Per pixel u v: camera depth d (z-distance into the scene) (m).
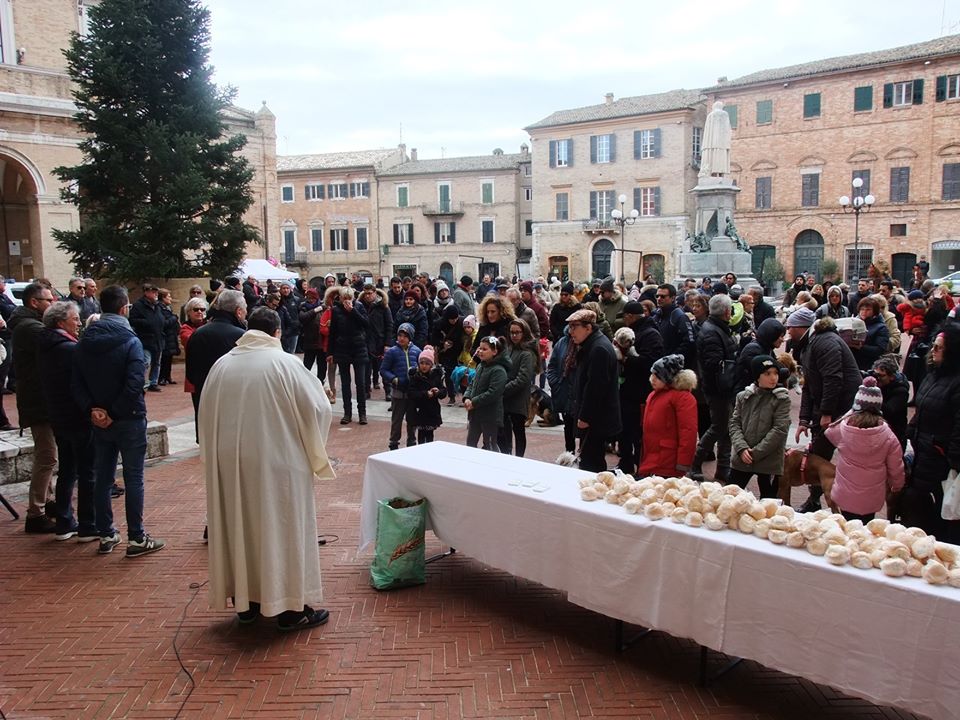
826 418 6.48
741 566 3.73
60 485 6.50
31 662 4.42
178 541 6.40
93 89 19.03
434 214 58.53
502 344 7.32
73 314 6.23
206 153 20.02
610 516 4.25
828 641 3.48
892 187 41.72
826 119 43.25
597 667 4.30
